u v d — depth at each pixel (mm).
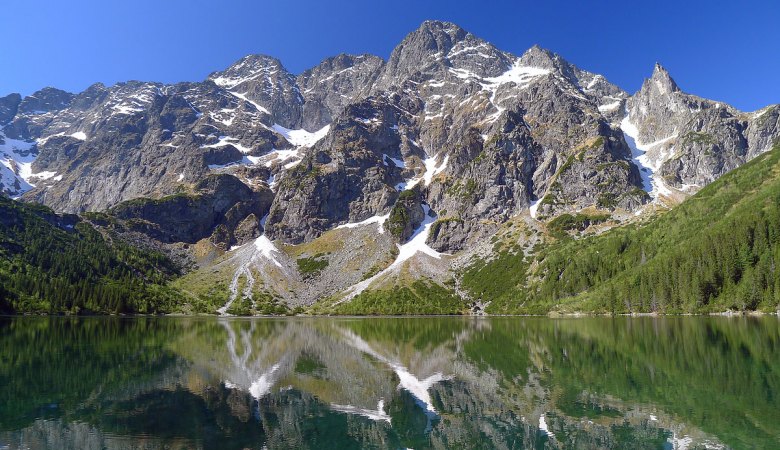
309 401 64188
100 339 134125
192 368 88000
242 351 112125
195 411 58844
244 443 47625
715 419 51531
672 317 193250
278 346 122688
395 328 184000
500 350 108812
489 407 59938
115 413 57469
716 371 75188
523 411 57750
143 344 123375
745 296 187750
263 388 71875
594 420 53125
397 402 63438
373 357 102688
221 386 73062
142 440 48219
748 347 97562
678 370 77250
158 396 66312
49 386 71688
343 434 50531
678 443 45062
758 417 51750
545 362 90562
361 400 64688
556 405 59656
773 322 150125
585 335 133625
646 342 111688
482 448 46156
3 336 136750
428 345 122312
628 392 64562
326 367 90125
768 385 65188
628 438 47031
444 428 52250
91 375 80250
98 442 47344
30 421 54125
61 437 48688
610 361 88438
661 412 54844
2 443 46688
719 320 165750
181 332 162375
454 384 73562
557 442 46969
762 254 197125
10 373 81062
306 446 47000
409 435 50219
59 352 106250
